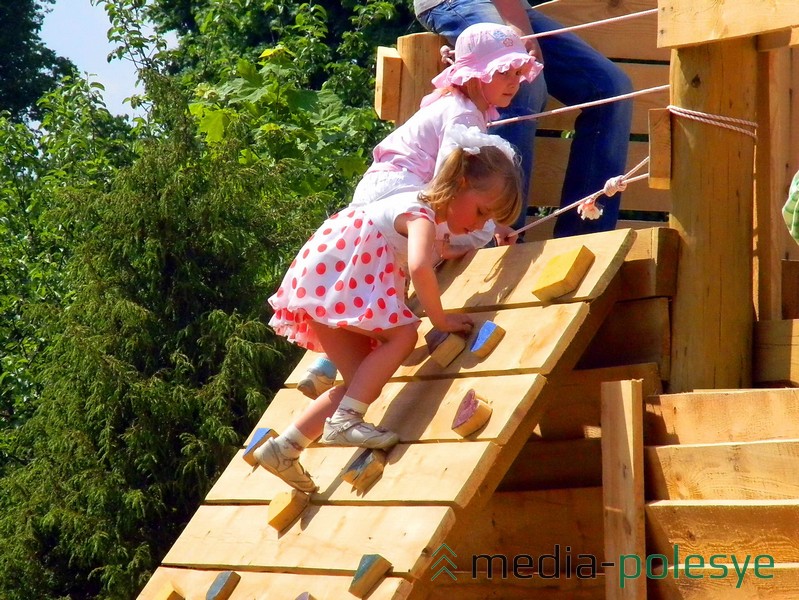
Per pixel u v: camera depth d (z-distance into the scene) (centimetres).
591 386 1467
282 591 1288
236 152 3488
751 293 1409
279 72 4491
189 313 3278
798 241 1224
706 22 1342
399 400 1394
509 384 1270
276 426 1564
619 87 1802
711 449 1231
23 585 3103
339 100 4406
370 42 5519
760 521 1144
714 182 1387
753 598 1134
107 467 3100
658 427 1347
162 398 3022
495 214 1354
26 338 4281
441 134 1459
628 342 1446
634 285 1431
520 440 1296
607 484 1302
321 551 1291
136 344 3164
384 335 1371
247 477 1533
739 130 1391
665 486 1280
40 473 3189
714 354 1381
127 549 2978
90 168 4503
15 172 4712
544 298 1345
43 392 3388
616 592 1270
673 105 1422
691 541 1212
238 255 3359
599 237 1368
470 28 1527
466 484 1198
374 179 1445
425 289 1319
